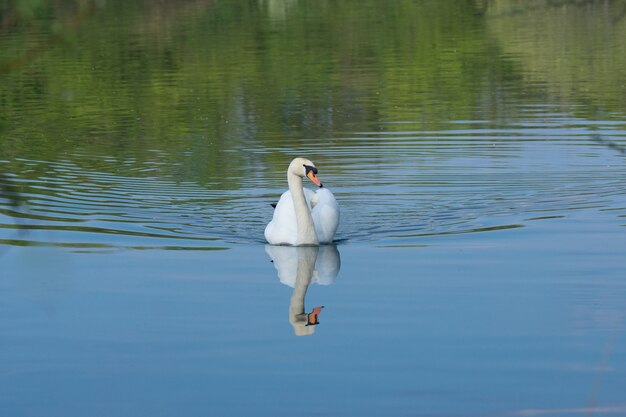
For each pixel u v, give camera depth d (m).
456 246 14.53
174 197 18.27
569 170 20.08
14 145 23.89
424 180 19.50
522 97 30.69
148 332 10.92
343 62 39.62
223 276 13.20
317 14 58.34
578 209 16.73
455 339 10.47
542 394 8.96
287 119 27.34
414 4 61.72
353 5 62.66
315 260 14.02
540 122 26.08
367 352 10.17
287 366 9.84
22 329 11.07
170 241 15.09
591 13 53.91
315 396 9.04
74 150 23.22
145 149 23.33
